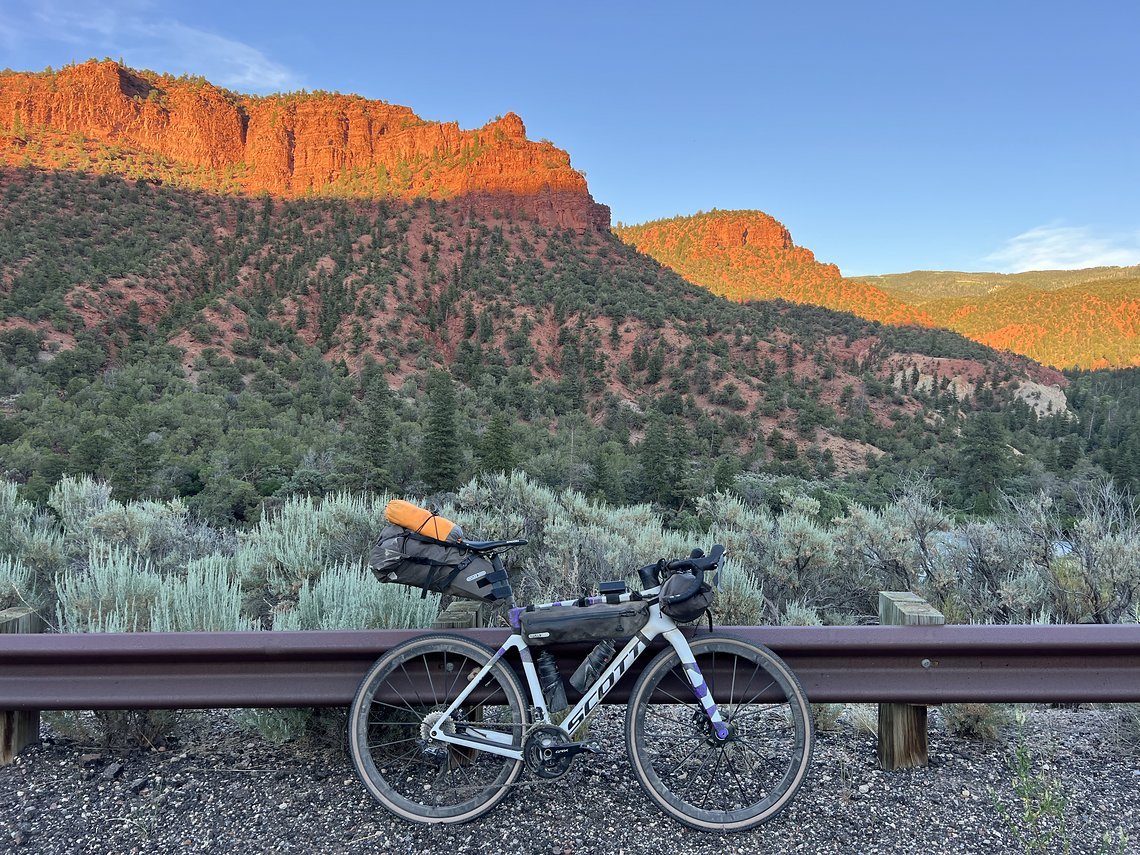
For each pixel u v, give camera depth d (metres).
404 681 2.68
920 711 2.80
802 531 5.55
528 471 57.50
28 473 54.91
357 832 2.41
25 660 2.67
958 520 6.37
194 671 2.71
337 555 5.52
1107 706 3.48
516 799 2.60
